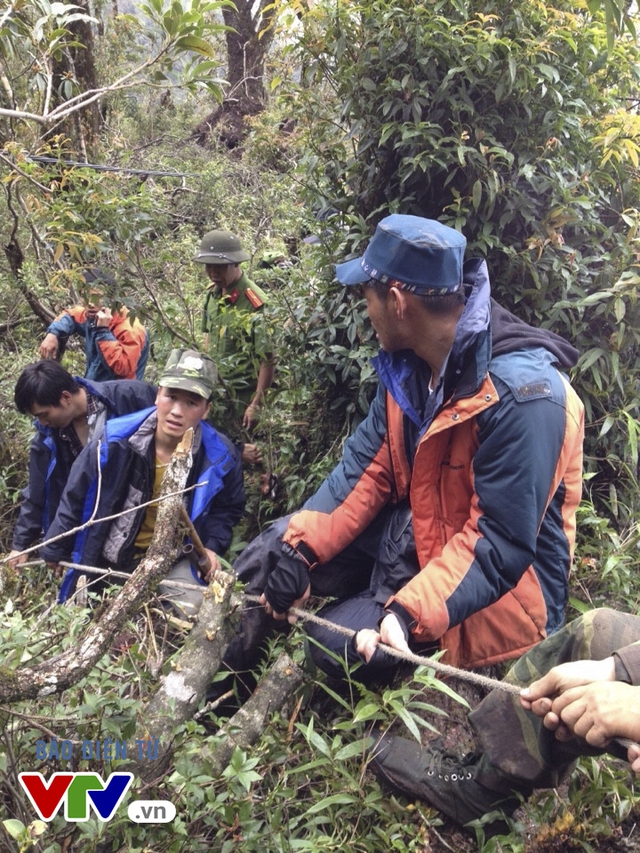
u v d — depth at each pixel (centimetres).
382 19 256
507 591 189
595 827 183
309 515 219
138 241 325
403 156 269
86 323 357
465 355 187
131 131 958
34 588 306
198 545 226
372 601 216
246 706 200
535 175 261
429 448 194
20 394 294
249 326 324
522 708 173
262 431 343
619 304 245
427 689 208
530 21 262
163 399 264
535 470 180
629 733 132
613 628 161
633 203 280
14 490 396
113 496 268
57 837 155
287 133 561
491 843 170
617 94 283
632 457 263
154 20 229
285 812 181
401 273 185
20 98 421
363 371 273
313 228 341
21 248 463
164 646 212
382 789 195
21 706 169
